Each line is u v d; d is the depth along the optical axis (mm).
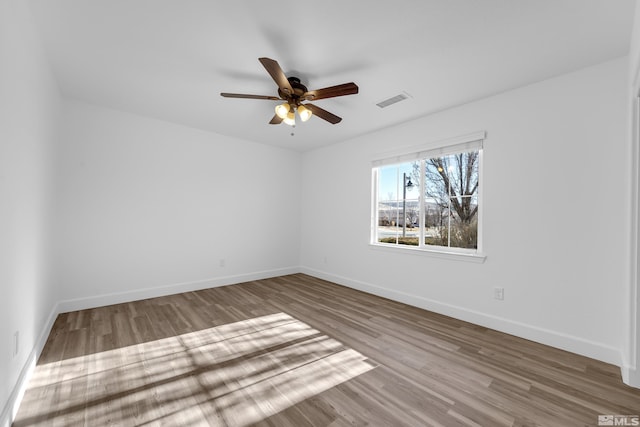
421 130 3314
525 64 2176
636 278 1759
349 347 2301
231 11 1666
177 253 3807
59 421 1450
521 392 1717
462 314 2896
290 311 3158
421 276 3295
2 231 1361
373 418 1484
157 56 2166
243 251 4504
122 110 3311
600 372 1936
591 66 2174
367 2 1581
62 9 1673
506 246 2609
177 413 1521
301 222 5301
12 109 1479
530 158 2471
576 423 1463
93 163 3156
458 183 3172
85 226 3115
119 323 2750
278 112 2311
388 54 2076
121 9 1667
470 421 1468
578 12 1609
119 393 1686
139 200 3484
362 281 4047
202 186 4027
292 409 1557
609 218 2090
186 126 3854
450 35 1855
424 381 1828
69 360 2051
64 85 2686
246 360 2090
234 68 2324
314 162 5000
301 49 2029
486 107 2754
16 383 1572
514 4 1570
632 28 1718
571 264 2256
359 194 4125
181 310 3150
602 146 2121
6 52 1379
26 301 1780
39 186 2117
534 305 2439
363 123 3547
